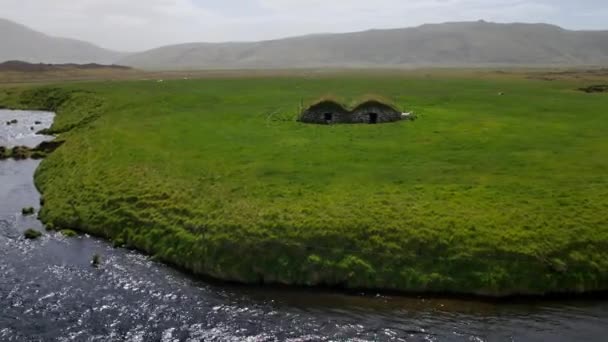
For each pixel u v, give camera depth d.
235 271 34.81
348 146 58.94
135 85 129.88
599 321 29.58
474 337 27.83
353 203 39.69
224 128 71.56
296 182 45.25
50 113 110.31
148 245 39.22
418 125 70.62
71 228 43.84
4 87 141.50
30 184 56.69
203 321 29.53
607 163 49.31
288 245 35.47
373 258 34.41
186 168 51.19
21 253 38.53
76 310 30.53
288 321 29.56
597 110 81.44
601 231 35.75
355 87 124.56
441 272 33.38
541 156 52.50
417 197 40.78
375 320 29.67
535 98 97.25
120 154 57.84
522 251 33.88
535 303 31.62
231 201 41.44
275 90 117.94
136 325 29.05
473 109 84.31
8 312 30.11
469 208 38.56
